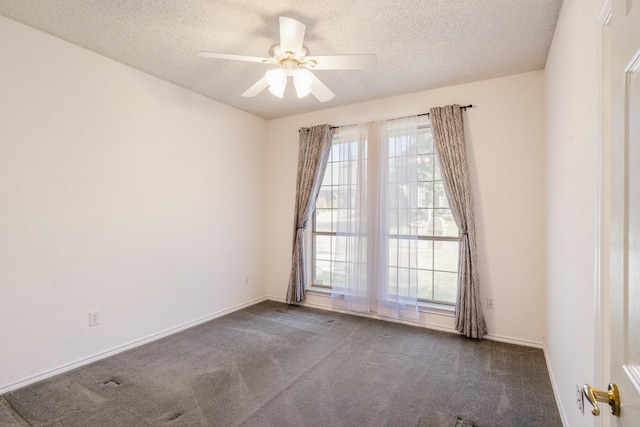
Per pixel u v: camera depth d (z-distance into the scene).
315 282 4.47
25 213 2.34
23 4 2.11
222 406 2.10
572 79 1.78
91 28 2.39
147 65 2.97
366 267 3.85
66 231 2.56
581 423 1.58
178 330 3.42
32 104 2.37
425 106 3.57
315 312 4.08
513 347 3.03
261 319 3.81
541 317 3.02
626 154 0.70
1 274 2.23
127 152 2.97
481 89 3.29
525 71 3.09
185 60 2.88
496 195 3.22
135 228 3.04
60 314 2.52
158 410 2.06
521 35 2.47
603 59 1.25
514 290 3.13
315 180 4.20
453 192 3.31
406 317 3.65
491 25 2.35
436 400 2.18
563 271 2.03
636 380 0.65
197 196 3.64
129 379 2.44
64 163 2.54
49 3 2.10
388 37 2.51
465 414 2.03
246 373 2.54
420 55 2.79
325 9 2.17
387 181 3.72
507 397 2.21
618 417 0.74
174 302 3.39
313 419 1.98
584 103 1.53
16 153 2.29
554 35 2.41
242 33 2.46
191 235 3.57
